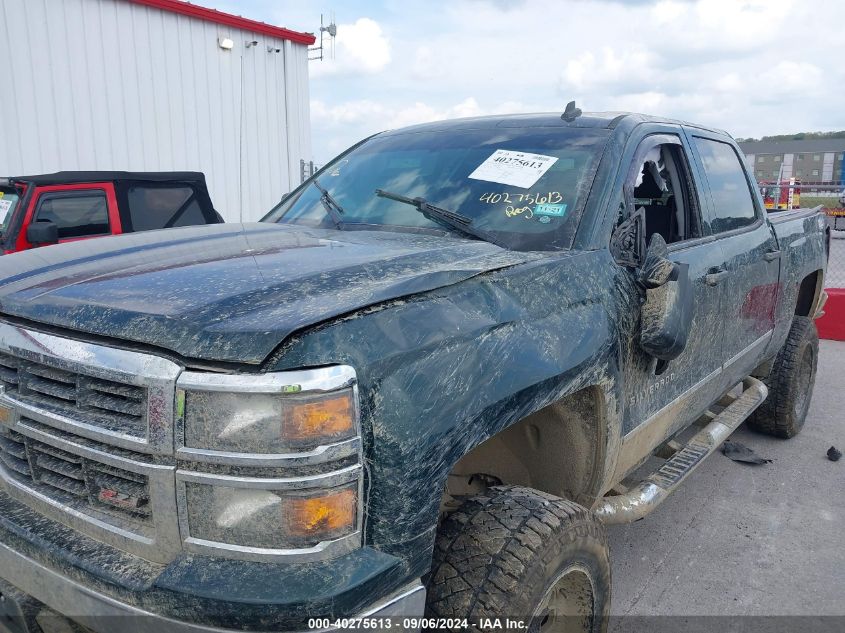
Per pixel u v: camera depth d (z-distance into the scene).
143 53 11.64
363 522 1.58
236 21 12.77
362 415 1.57
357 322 1.63
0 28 10.06
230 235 2.64
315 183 3.50
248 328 1.54
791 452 4.95
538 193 2.72
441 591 1.90
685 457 3.28
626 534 3.77
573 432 2.45
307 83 14.44
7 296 1.95
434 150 3.22
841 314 8.48
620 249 2.64
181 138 12.29
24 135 10.44
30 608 1.83
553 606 2.22
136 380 1.56
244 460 1.49
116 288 1.86
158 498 1.56
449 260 2.16
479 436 1.79
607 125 2.99
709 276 3.12
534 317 2.09
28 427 1.80
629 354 2.54
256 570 1.50
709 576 3.37
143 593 1.52
